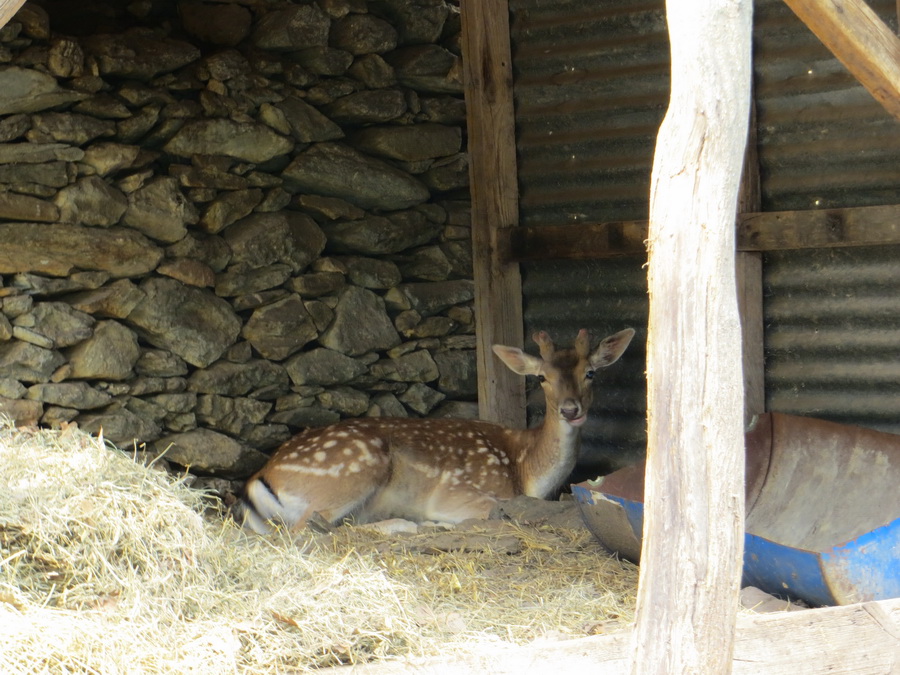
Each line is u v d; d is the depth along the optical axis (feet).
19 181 17.78
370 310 22.29
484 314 22.80
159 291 19.31
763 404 19.76
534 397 23.06
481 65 22.29
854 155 18.78
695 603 9.07
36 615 10.38
